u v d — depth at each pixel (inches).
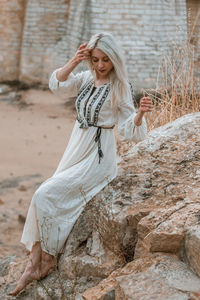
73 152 142.4
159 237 108.6
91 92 140.0
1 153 450.3
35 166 420.2
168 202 129.0
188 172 142.8
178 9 633.0
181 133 161.9
